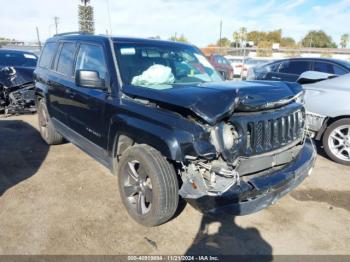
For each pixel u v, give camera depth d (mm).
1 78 7500
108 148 3486
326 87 4977
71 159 4824
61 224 3111
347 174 4523
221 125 2516
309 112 5117
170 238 2969
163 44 4109
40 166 4523
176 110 2693
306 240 3002
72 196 3674
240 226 3189
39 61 5688
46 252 2715
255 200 2598
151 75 3484
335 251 2859
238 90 2684
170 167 2830
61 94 4488
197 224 3197
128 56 3594
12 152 5074
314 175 4461
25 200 3547
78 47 4250
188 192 2580
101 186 3943
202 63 4270
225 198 2453
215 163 2549
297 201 3721
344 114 4754
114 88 3334
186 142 2527
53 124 5039
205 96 2609
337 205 3658
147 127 2805
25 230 2996
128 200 3238
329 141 4969
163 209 2844
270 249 2861
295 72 7168
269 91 2926
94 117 3680
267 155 2785
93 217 3254
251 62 19797
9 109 7547
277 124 2887
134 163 3109
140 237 2969
